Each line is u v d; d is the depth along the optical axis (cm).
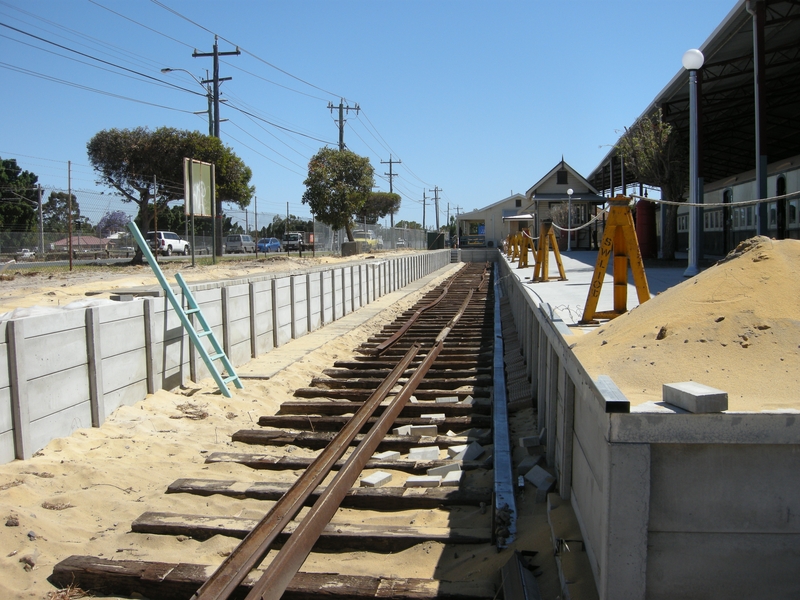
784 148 2867
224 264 2480
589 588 339
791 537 293
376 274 2239
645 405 304
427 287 2909
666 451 295
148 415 773
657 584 301
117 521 509
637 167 1994
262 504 548
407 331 1517
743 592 298
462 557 451
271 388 957
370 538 470
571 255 2730
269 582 380
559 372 521
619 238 693
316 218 4131
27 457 601
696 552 298
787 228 1761
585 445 389
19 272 1847
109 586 423
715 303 398
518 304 1390
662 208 1984
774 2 1290
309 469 561
